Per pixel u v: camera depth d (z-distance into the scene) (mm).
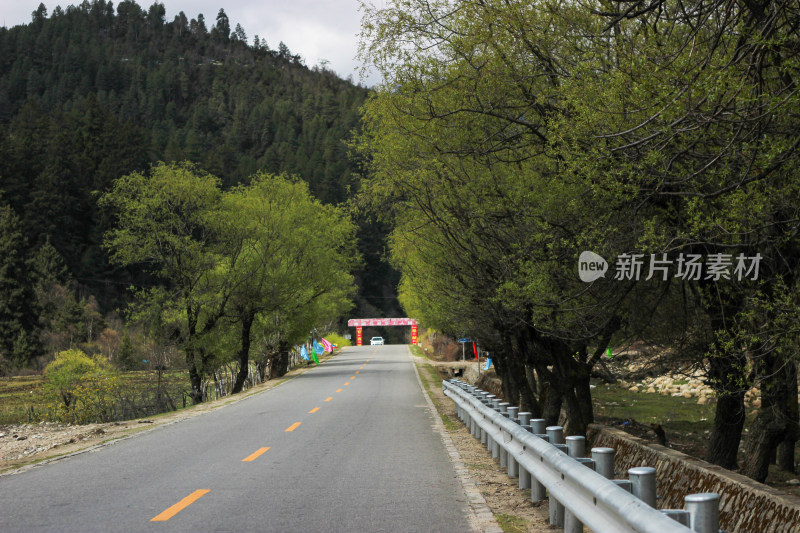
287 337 54625
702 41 7992
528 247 11352
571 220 10641
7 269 89312
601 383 39875
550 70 11273
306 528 7086
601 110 8547
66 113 174250
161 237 44375
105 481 10227
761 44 6973
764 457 12633
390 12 11781
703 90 7188
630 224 9805
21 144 121562
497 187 11750
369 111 14391
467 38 11125
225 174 158750
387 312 157875
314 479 10086
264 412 23000
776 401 12195
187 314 44969
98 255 112188
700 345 12172
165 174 44156
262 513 7812
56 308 96562
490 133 12211
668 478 8539
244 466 11445
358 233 148625
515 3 10688
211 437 16094
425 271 17484
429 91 11617
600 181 8656
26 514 7949
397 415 21062
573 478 5770
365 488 9336
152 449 14141
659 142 8008
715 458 13609
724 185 8703
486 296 14352
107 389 45594
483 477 10188
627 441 10664
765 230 8734
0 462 13234
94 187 119062
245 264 45188
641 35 9281
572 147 9305
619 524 4727
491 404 13375
